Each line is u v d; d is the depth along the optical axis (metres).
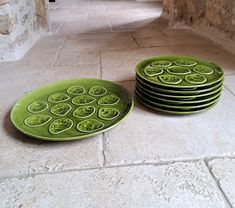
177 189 0.46
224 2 1.33
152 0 4.17
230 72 0.99
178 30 1.88
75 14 3.14
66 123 0.64
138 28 2.07
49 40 1.74
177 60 0.88
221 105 0.75
